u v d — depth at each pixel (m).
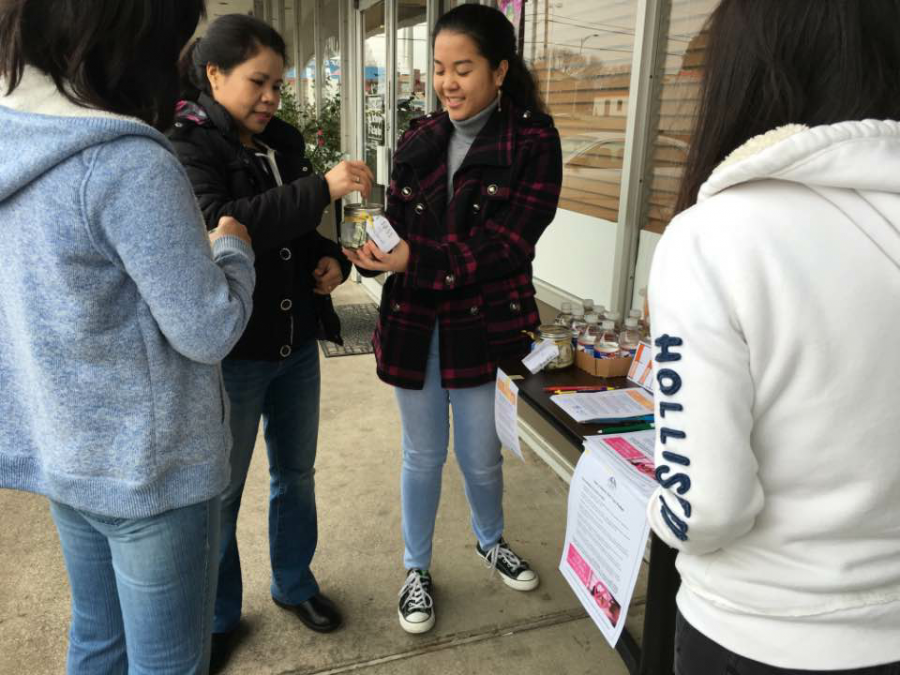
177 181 0.95
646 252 2.69
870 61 0.61
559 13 3.10
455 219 1.70
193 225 0.98
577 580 1.30
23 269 0.91
